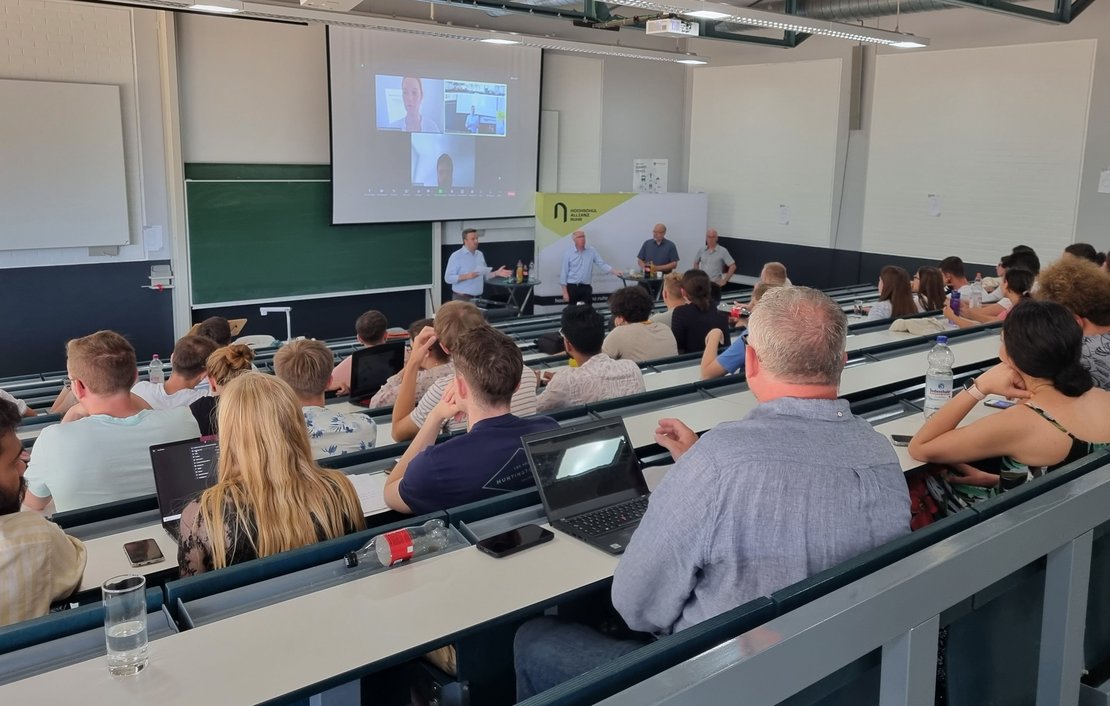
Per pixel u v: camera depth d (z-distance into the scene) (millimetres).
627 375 3447
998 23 8641
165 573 2035
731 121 11203
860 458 1438
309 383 2789
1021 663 1614
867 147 9852
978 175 8961
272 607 1620
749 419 1463
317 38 8953
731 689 1057
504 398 2219
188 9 6281
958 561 1340
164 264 8461
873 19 9539
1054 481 1722
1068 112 8242
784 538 1382
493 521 2033
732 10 6371
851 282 10211
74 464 2498
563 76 10633
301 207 9031
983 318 5723
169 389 3836
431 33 7477
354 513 1950
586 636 1704
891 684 1308
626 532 1974
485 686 1864
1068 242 8391
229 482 1863
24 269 7758
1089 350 2852
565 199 10320
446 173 9758
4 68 7383
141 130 8102
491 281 9836
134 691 1340
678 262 10734
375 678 2006
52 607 1890
